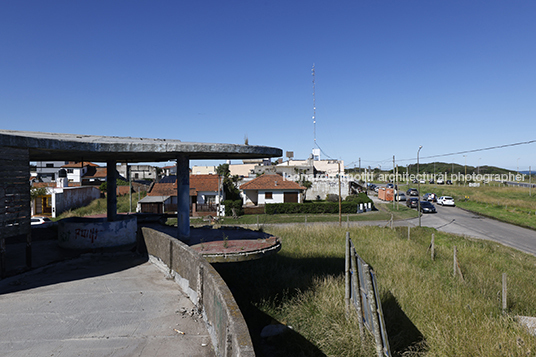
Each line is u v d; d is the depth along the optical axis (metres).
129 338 3.82
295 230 20.52
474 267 12.62
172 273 6.14
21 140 5.51
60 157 9.46
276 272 10.84
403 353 6.28
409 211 38.03
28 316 4.39
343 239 18.00
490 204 42.38
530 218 30.23
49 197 31.28
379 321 5.61
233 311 3.05
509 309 8.59
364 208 38.31
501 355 5.84
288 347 6.63
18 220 6.19
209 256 7.29
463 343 6.35
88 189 39.06
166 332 4.00
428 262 13.53
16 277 6.07
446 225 27.59
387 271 11.33
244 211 36.97
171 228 11.10
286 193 39.25
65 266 6.93
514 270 12.80
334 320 7.42
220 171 69.88
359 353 6.27
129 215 12.84
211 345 3.70
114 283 5.82
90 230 8.20
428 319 7.56
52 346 3.59
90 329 4.03
